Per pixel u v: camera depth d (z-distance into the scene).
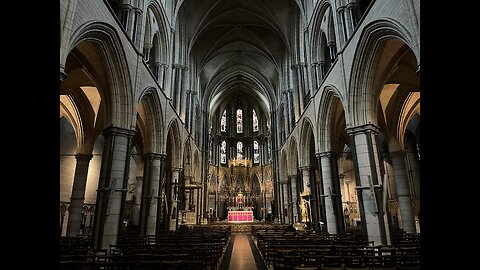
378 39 12.39
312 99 21.17
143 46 16.61
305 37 23.25
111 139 13.05
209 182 49.16
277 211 38.53
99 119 20.20
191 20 28.83
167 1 21.66
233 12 31.45
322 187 19.16
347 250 8.52
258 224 35.03
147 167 18.48
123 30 13.03
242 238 25.48
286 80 32.72
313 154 29.66
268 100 45.69
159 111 18.73
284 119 34.72
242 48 38.78
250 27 34.22
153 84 17.39
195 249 8.91
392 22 10.57
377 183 12.88
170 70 21.61
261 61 40.69
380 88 14.36
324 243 11.72
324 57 20.98
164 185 24.31
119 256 7.55
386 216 12.45
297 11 26.92
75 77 16.59
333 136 19.41
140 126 21.12
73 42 9.39
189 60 31.62
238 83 49.94
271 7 28.83
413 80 17.06
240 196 47.62
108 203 12.20
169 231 20.12
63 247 11.70
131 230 22.31
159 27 20.03
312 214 23.36
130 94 13.79
